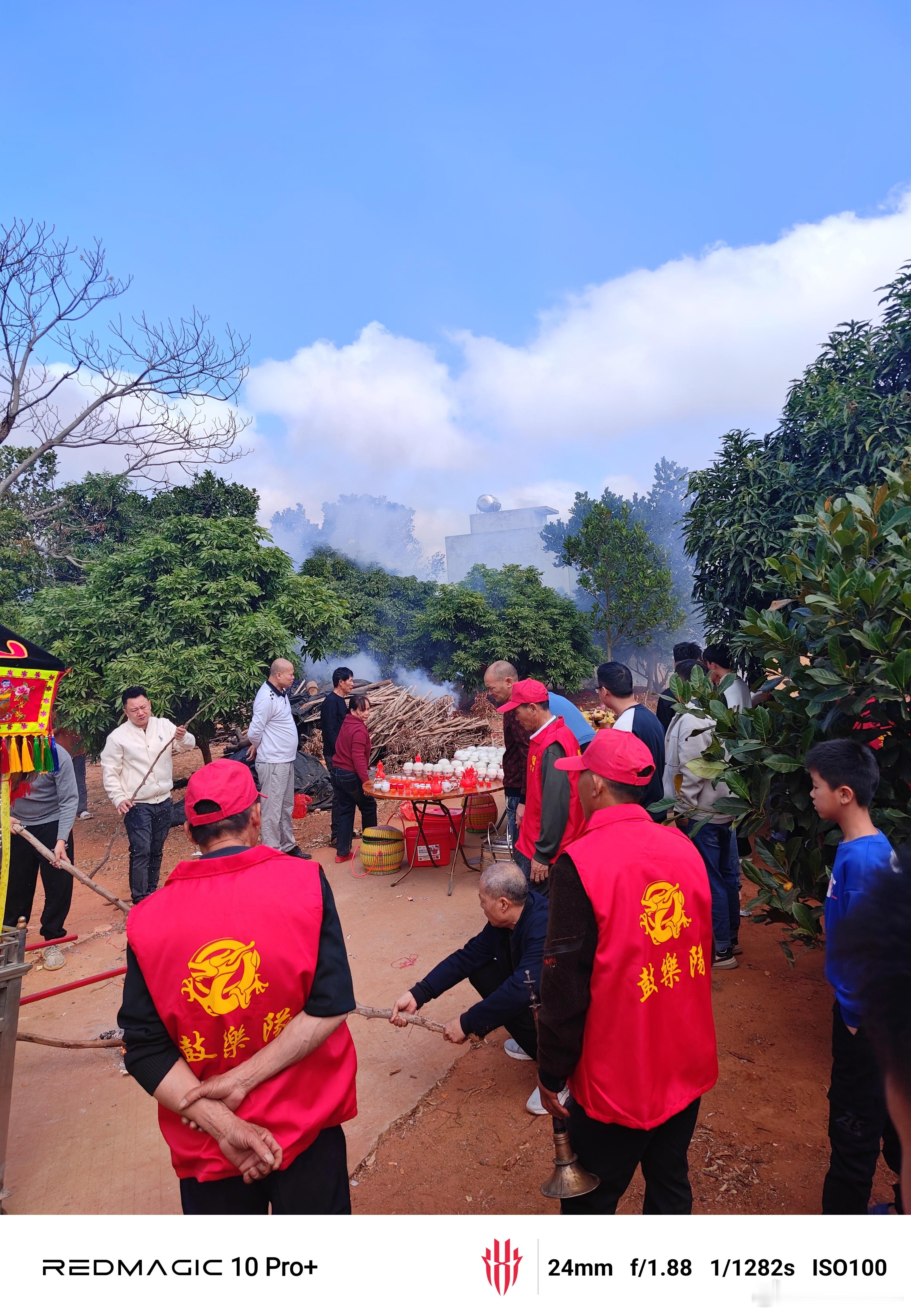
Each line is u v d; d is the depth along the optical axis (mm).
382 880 6867
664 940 2041
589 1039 2041
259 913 1859
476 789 6488
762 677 5707
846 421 7266
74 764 9875
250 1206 1942
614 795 2240
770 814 3723
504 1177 3104
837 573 3404
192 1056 1833
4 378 10922
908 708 3193
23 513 17047
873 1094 2379
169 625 9477
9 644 3273
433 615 21938
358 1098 3734
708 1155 3141
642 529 23266
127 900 6820
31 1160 3371
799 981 4668
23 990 5055
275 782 7082
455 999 4684
